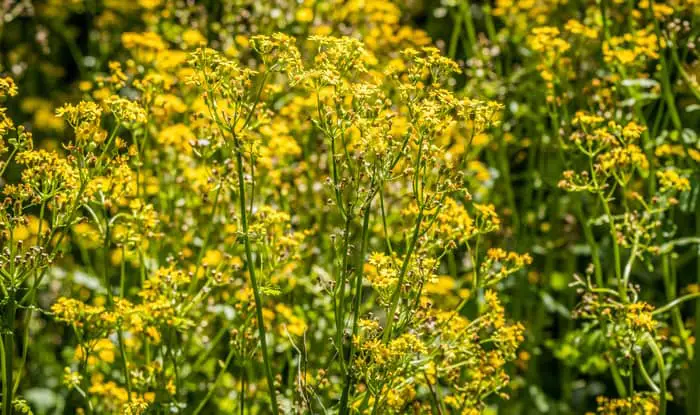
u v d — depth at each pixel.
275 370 4.77
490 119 3.25
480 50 6.38
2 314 3.33
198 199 5.04
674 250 6.09
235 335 3.97
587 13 5.88
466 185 5.76
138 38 5.34
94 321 3.78
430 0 8.19
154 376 4.03
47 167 3.32
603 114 5.10
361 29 6.25
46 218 6.64
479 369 3.74
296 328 4.52
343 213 3.22
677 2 5.41
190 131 4.86
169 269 3.96
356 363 3.20
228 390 5.20
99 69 7.35
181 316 3.96
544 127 5.87
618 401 4.11
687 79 4.88
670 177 4.33
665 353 4.90
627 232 4.40
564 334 6.15
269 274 4.07
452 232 3.79
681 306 6.15
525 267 5.72
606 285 5.42
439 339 3.70
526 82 6.09
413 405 3.69
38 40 7.54
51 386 5.80
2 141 3.35
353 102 3.86
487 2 6.64
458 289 5.65
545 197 6.85
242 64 5.77
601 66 5.93
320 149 5.26
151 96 4.30
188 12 6.28
